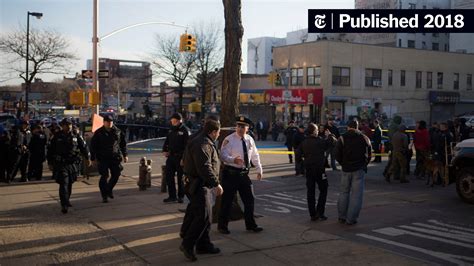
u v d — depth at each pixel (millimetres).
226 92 9047
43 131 14602
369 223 8438
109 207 9633
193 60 46688
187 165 6180
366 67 43094
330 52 40938
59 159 9094
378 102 43812
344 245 6750
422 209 9750
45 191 11961
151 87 86188
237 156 7410
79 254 6332
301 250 6496
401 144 13586
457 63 49406
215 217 8219
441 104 48219
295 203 10617
